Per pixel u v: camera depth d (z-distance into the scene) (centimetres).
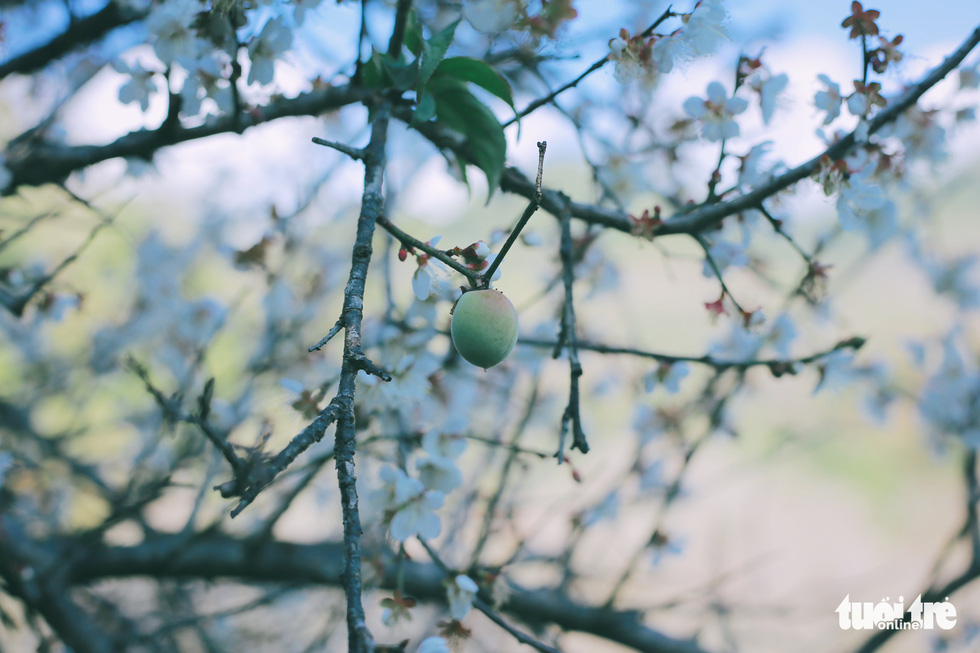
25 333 94
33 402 93
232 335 97
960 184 88
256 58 61
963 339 92
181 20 61
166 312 91
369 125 61
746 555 110
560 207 63
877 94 61
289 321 85
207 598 99
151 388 55
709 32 59
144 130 65
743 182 64
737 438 88
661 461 87
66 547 78
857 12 60
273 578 80
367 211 51
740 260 65
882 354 88
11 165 67
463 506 83
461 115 61
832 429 102
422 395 63
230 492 43
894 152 64
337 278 91
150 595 98
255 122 64
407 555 62
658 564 82
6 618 75
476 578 67
